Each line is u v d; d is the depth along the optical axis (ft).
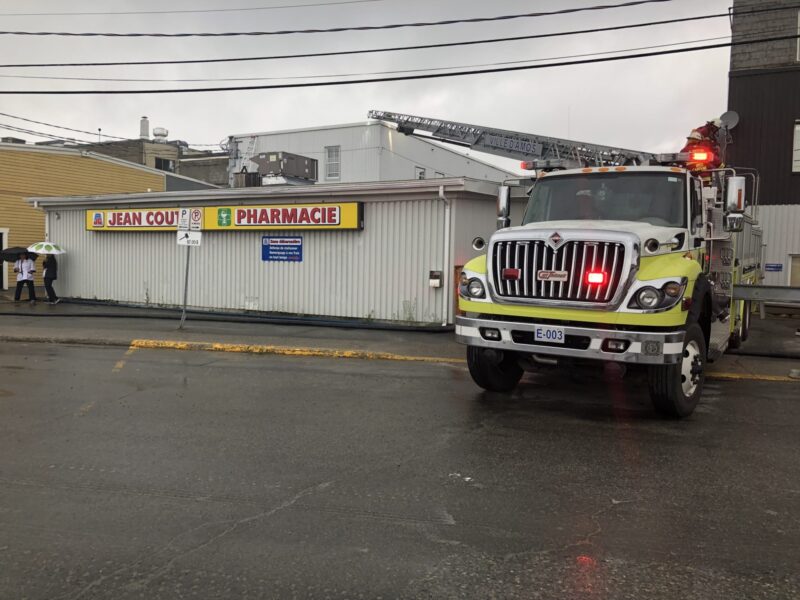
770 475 16.62
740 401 25.41
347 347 38.88
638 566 11.61
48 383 28.40
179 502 14.49
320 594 10.63
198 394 26.30
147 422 21.65
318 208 53.11
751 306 40.50
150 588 10.79
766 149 68.85
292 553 12.03
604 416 22.75
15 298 69.51
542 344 21.31
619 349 20.07
